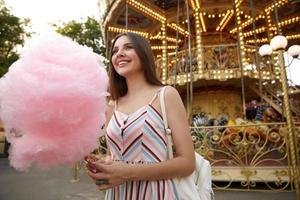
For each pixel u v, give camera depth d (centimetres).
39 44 119
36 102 108
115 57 179
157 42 1578
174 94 163
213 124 1043
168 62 1276
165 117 158
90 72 121
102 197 608
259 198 554
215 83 1166
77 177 894
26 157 114
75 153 117
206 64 1131
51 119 109
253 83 1162
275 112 1048
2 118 114
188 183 154
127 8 1109
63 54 119
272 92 1155
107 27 1311
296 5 1205
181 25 1348
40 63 112
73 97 111
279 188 647
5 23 2253
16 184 789
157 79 179
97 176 137
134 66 174
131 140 157
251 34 1441
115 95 188
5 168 1216
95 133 122
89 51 128
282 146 636
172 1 1191
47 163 117
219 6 1191
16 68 112
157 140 154
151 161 152
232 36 1412
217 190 642
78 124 116
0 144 1786
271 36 1325
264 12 1261
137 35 181
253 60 1152
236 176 652
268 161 688
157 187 147
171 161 145
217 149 712
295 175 520
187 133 155
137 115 161
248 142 652
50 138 114
